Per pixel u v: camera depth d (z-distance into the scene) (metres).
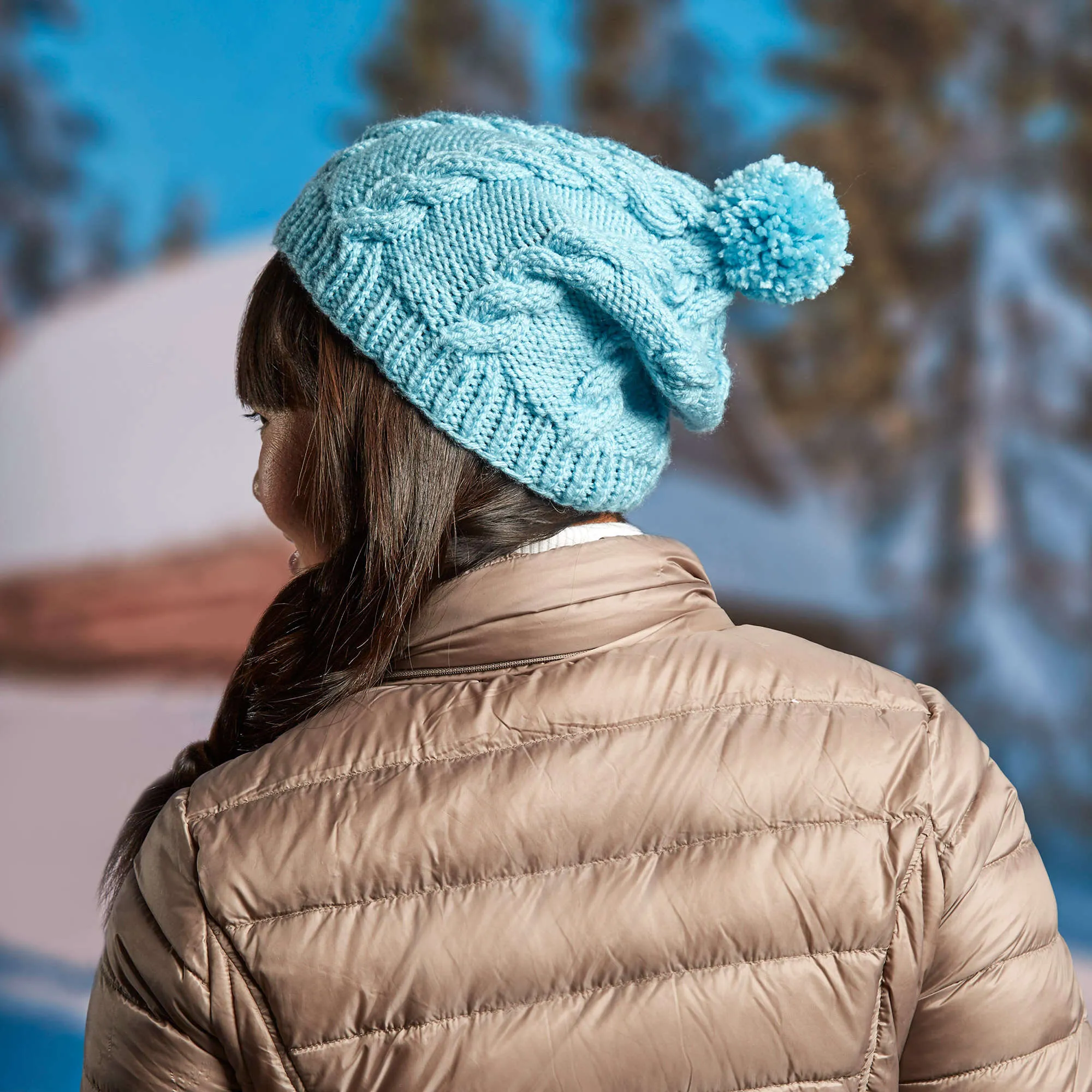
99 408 4.57
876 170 4.62
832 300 4.70
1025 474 4.61
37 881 4.01
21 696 4.36
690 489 4.81
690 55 4.62
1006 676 4.54
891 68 4.55
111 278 4.58
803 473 4.76
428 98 4.56
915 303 4.66
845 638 4.73
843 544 4.74
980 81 4.52
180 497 4.56
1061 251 4.55
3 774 4.25
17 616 4.43
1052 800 4.37
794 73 4.60
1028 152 4.54
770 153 4.66
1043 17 4.44
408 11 4.52
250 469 4.57
